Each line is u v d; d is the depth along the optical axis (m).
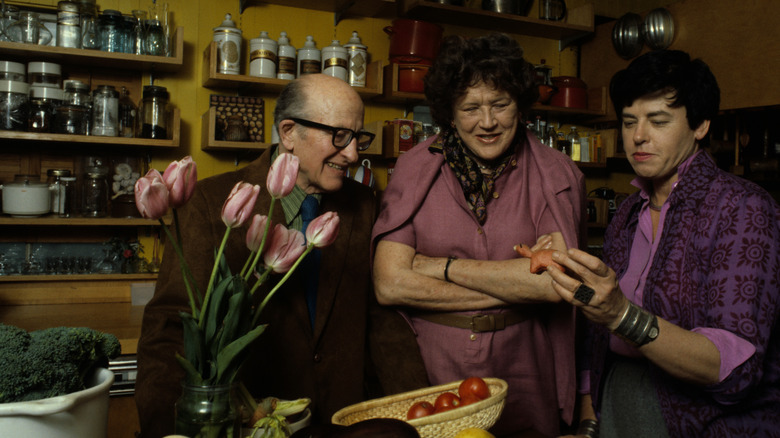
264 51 2.70
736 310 1.07
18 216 2.40
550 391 1.40
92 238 2.69
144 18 2.58
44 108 2.39
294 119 1.19
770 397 1.14
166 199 0.72
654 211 1.34
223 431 0.75
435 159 1.41
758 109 2.84
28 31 2.40
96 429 0.73
